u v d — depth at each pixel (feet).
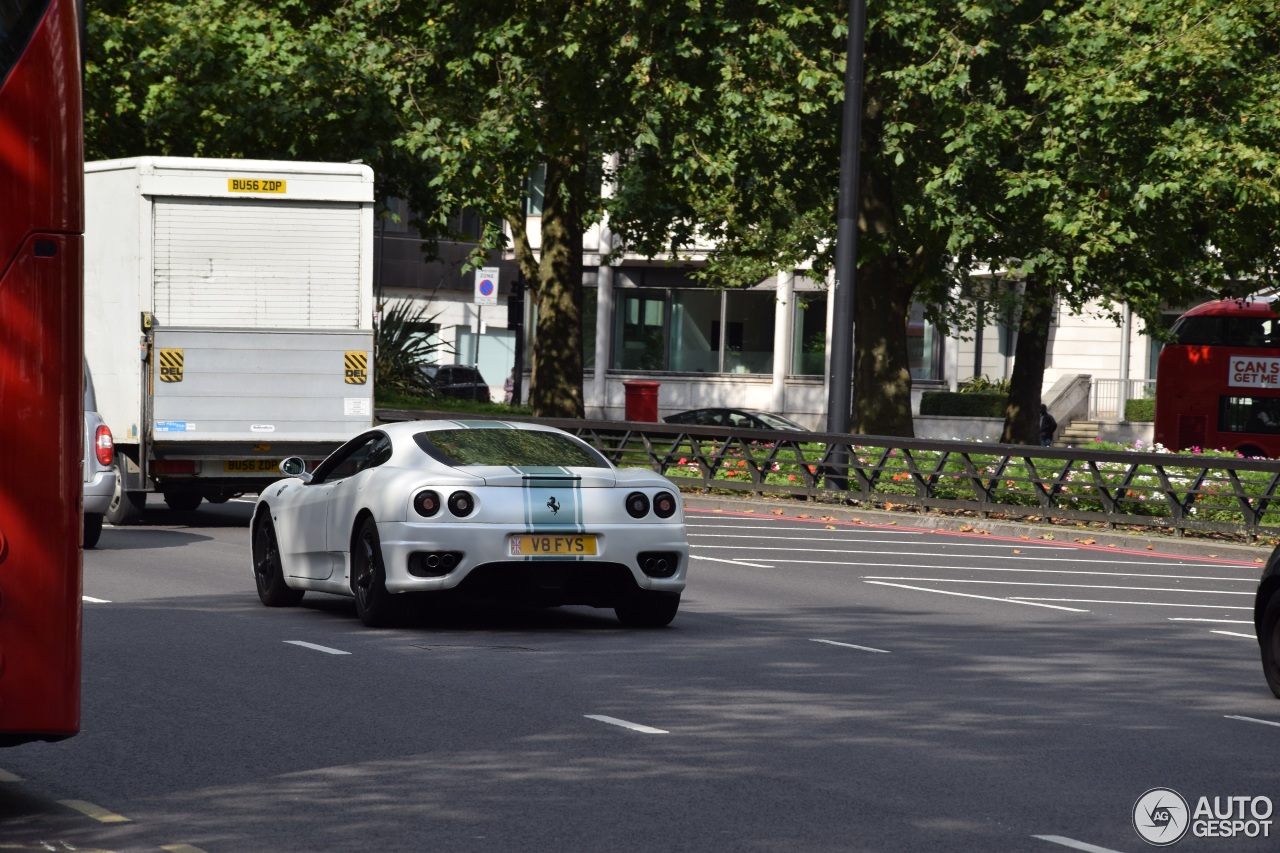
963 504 143.74
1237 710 55.62
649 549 70.08
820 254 205.77
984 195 156.56
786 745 47.19
